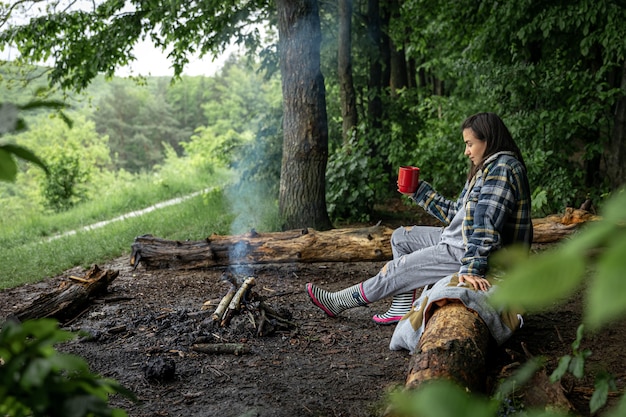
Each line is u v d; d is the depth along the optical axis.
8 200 30.52
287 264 6.69
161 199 16.84
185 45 10.80
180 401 3.20
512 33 9.34
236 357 3.86
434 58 13.89
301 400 3.16
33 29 9.80
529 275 0.41
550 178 8.71
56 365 0.94
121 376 3.56
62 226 13.55
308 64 8.28
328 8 11.93
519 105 9.23
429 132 13.42
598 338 3.90
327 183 10.08
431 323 3.27
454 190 12.16
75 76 10.22
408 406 0.54
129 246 8.72
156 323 4.55
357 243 6.24
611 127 9.57
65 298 4.85
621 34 8.03
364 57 12.39
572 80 8.71
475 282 3.40
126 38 9.56
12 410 1.00
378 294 4.24
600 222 0.43
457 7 10.45
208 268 6.54
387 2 13.11
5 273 7.51
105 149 47.88
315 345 4.05
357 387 3.31
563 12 8.48
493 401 1.97
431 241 4.30
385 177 10.38
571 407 2.44
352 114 10.55
